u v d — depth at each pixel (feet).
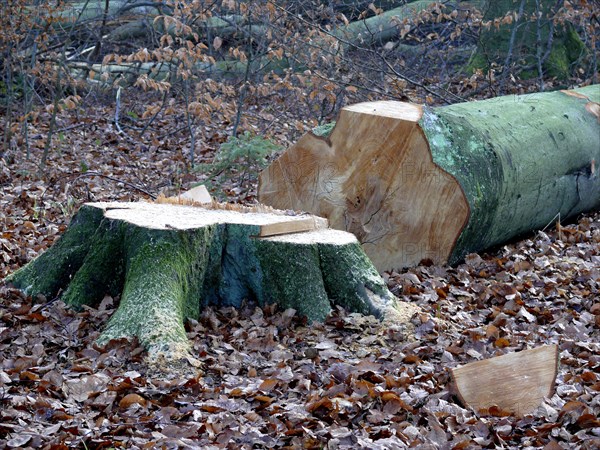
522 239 21.71
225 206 17.40
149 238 14.78
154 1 41.19
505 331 15.16
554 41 40.16
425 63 40.73
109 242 15.42
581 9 35.99
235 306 15.88
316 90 28.86
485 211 18.62
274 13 29.40
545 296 17.22
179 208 17.04
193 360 13.17
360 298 15.52
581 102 23.06
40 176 27.68
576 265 19.06
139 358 13.11
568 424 11.48
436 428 11.21
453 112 20.02
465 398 12.19
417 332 14.70
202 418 11.44
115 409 11.67
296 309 15.48
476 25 37.19
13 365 13.03
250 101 36.94
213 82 28.19
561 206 21.80
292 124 31.76
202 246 15.26
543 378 12.10
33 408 11.50
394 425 11.30
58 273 15.78
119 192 25.44
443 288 17.26
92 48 41.14
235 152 25.00
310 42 29.09
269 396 12.26
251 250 15.69
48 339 14.02
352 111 18.93
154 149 31.99
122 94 38.88
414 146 18.33
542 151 20.47
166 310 13.92
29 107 33.22
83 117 35.94
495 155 19.03
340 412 11.62
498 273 18.34
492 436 11.20
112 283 15.51
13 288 15.87
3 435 10.71
